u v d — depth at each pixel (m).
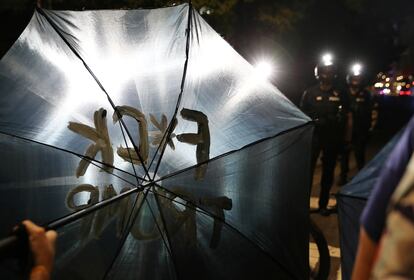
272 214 3.28
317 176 11.14
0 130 2.89
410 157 1.16
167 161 2.96
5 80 3.04
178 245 2.89
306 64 18.14
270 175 3.31
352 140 9.78
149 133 2.91
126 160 2.88
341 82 8.16
